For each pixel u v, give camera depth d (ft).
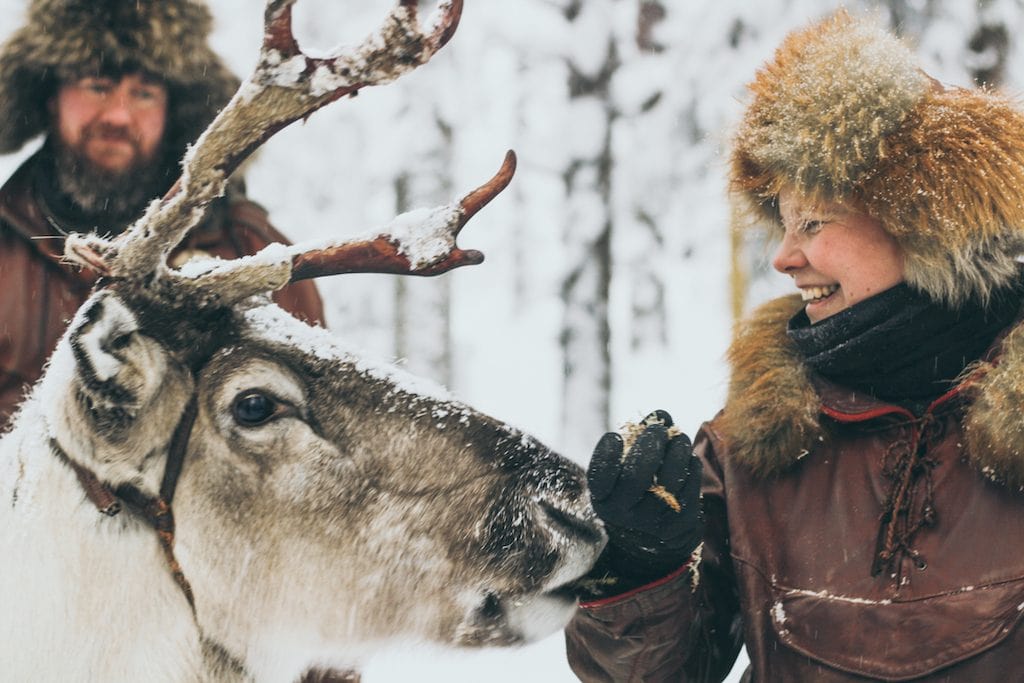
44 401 8.43
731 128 9.04
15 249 11.71
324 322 12.75
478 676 18.57
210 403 8.61
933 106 7.98
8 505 8.42
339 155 38.70
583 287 37.24
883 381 8.14
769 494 8.38
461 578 8.80
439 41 8.51
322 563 8.79
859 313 8.04
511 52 35.86
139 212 12.18
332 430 8.80
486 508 8.80
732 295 32.63
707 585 8.70
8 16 12.19
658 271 37.93
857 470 8.11
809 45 8.56
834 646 7.75
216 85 12.63
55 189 11.98
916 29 32.65
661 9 35.27
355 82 8.50
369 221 39.22
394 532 8.79
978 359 7.98
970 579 7.48
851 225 8.04
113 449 8.30
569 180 36.81
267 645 8.87
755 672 8.22
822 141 7.95
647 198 35.99
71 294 11.78
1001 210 7.73
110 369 8.20
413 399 9.02
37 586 8.26
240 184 12.59
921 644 7.47
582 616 8.68
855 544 7.93
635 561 8.34
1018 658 7.30
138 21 11.83
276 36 8.41
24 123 12.16
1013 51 32.55
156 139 12.18
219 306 8.70
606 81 35.81
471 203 9.20
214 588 8.63
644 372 47.19
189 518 8.55
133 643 8.39
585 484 8.99
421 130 36.73
